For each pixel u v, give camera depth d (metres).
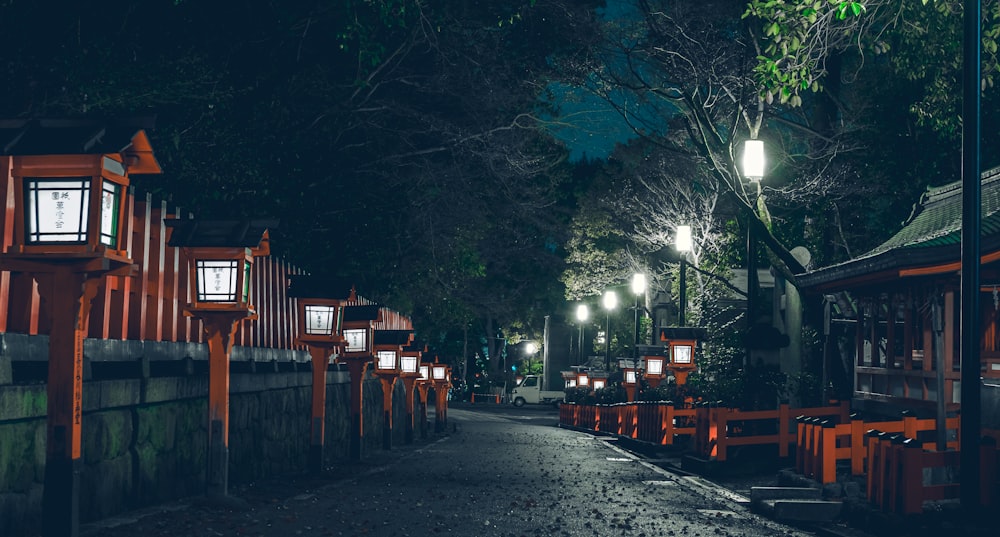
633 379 41.22
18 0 14.28
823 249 30.27
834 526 12.29
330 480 16.19
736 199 24.61
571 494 15.12
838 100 29.67
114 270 7.71
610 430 38.34
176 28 19.53
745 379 23.89
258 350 16.78
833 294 22.05
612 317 69.50
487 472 19.00
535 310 87.00
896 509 11.40
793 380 23.98
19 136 7.41
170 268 12.57
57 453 7.39
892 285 17.38
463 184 30.84
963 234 11.02
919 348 19.09
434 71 28.80
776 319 27.47
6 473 7.92
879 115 25.16
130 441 10.57
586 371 62.66
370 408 27.55
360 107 27.14
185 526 9.73
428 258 32.84
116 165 7.69
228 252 11.66
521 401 83.12
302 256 25.28
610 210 57.31
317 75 24.09
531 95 30.72
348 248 26.77
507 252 55.94
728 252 38.91
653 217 47.84
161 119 17.45
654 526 11.58
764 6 15.23
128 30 18.11
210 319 11.66
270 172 21.81
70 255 7.39
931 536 10.70
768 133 33.50
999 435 12.65
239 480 14.52
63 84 14.79
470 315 50.94
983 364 15.67
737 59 25.27
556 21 27.45
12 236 8.80
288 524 10.52
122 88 15.70
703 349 34.47
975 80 11.09
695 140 25.80
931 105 19.84
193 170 18.02
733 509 14.17
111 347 10.44
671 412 26.44
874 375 19.14
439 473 18.36
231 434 14.13
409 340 25.75
